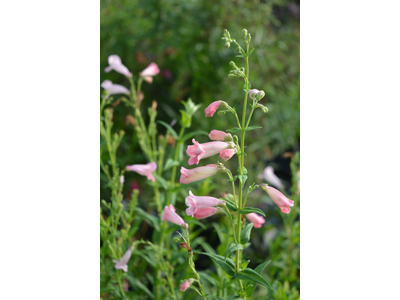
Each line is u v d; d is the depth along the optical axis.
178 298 0.56
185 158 0.85
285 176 0.99
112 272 0.54
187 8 0.89
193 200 0.41
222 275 0.54
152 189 0.84
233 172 0.90
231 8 0.91
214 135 0.41
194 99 0.94
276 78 0.98
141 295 0.58
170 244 0.62
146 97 0.93
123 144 0.88
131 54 0.92
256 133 0.95
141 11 0.96
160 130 0.91
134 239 0.77
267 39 0.96
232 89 0.93
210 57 0.92
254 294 0.63
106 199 0.78
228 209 0.42
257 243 0.78
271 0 0.95
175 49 0.92
